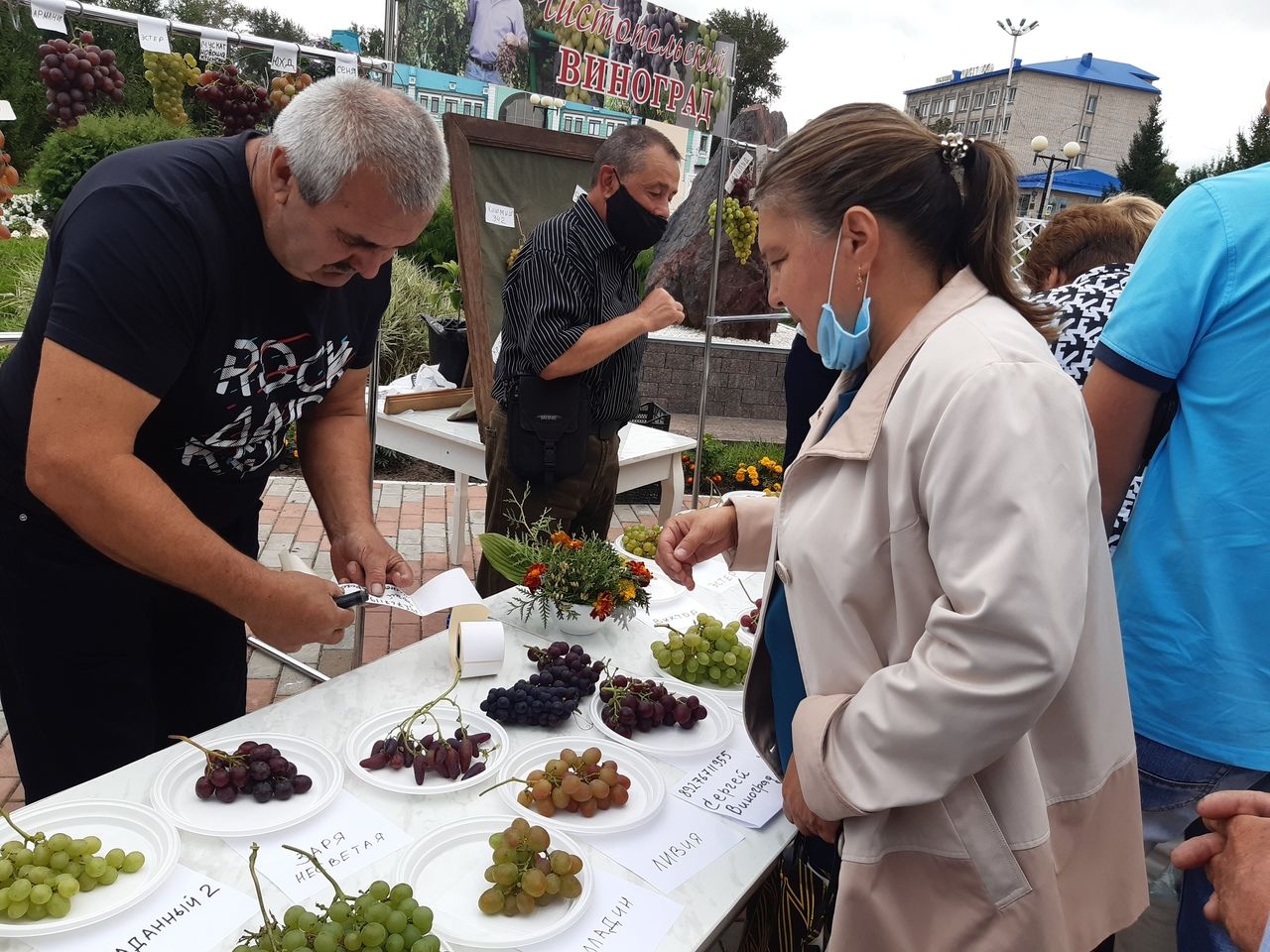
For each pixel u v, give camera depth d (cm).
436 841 140
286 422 201
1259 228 158
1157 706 173
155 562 158
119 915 121
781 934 156
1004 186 125
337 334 198
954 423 111
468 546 526
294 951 108
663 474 428
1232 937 114
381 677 192
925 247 126
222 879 131
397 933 112
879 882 124
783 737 153
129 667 193
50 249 168
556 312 277
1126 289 175
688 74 456
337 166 150
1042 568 105
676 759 172
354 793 154
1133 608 176
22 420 172
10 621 185
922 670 114
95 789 146
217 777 146
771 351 905
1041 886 121
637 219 281
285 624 168
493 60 373
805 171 125
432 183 159
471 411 430
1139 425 176
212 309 168
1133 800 140
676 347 888
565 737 173
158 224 156
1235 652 164
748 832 153
